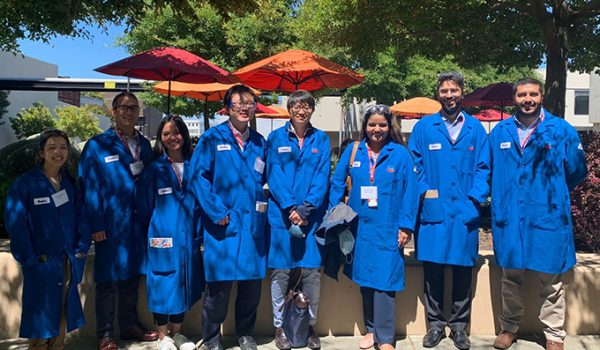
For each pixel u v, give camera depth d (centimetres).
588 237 511
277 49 1197
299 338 407
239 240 382
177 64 559
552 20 642
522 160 383
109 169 394
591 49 727
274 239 396
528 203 381
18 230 350
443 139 393
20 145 686
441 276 411
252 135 403
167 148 403
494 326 439
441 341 422
